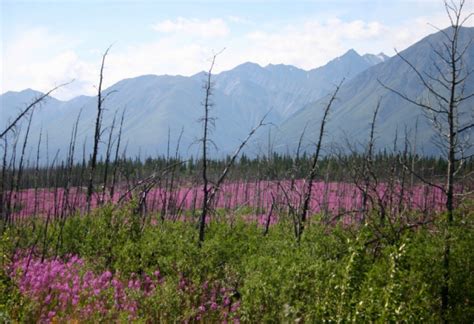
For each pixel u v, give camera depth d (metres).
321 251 14.45
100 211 21.03
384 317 9.80
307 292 13.05
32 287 15.01
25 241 23.86
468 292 11.20
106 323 13.55
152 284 16.11
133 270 17.88
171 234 19.78
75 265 18.41
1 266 13.17
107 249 19.28
